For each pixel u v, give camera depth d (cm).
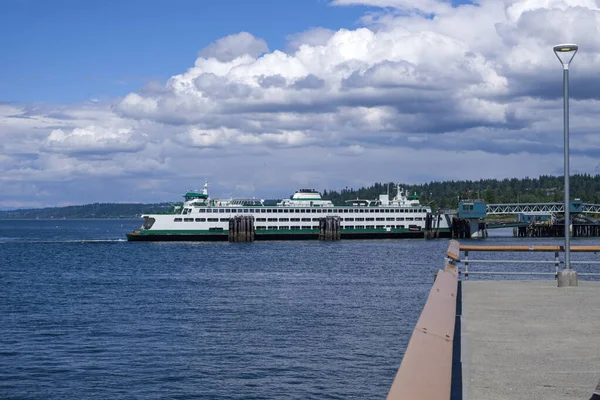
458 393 1060
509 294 2325
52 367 4219
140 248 19675
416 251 17200
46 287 9181
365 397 3522
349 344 4731
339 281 9475
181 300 7431
